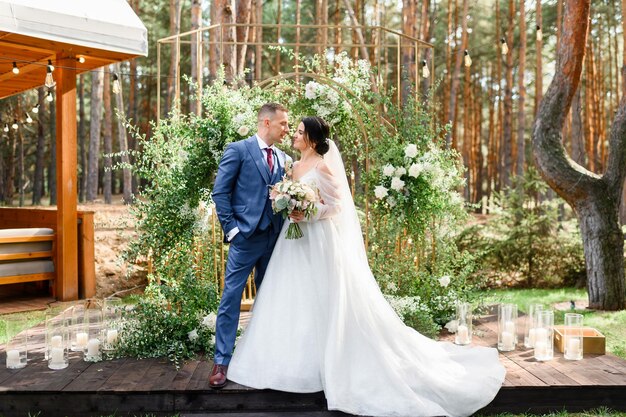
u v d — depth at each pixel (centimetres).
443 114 1978
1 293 681
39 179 2016
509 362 399
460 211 533
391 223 500
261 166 364
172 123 471
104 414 342
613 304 672
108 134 1723
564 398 350
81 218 667
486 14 2059
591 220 682
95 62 694
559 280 870
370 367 346
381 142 511
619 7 1992
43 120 1998
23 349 391
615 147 680
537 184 898
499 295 773
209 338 427
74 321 419
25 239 623
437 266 528
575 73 677
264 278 371
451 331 482
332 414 340
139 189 457
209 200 451
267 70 2009
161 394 342
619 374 371
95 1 597
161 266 446
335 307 352
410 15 1315
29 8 541
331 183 364
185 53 2000
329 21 1898
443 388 341
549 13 1981
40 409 340
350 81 530
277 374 345
